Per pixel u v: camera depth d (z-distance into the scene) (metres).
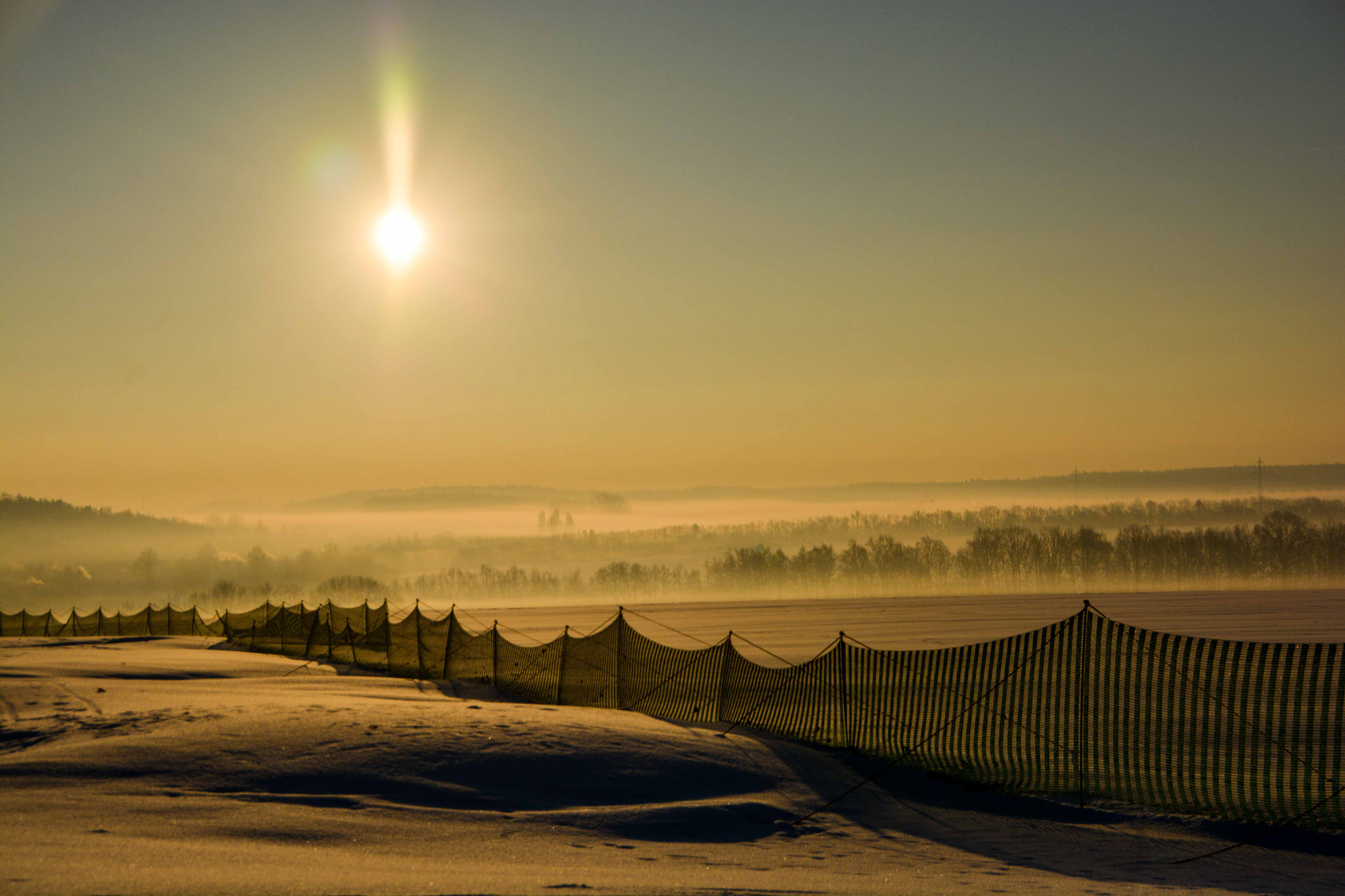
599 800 10.82
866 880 8.04
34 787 9.55
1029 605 137.50
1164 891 7.90
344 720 13.30
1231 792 12.52
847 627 93.50
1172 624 84.75
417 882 6.92
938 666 17.78
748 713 17.22
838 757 14.39
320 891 6.51
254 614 46.69
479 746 12.24
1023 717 16.33
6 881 6.37
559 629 96.00
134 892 6.25
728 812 10.59
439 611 32.44
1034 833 10.63
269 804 9.52
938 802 12.26
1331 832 10.17
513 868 7.74
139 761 10.70
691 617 127.94
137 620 60.00
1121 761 15.19
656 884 7.34
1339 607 111.44
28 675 22.28
